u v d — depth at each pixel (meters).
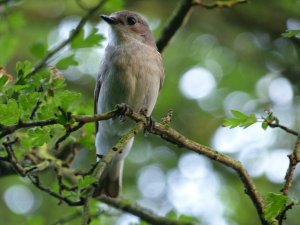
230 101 14.48
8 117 5.62
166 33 9.76
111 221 9.91
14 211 12.90
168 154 13.80
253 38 15.34
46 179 12.12
